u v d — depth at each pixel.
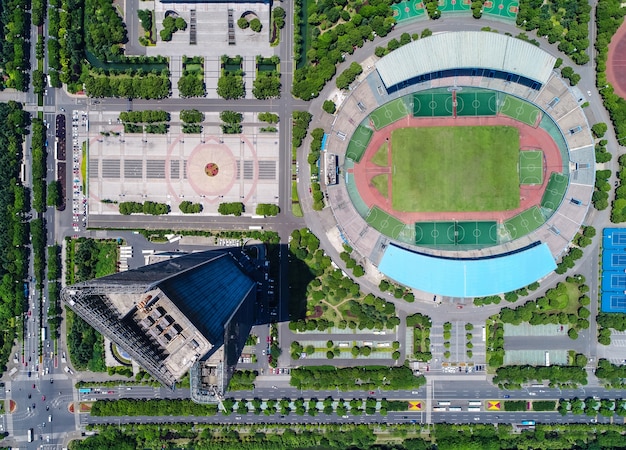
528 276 152.62
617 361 160.38
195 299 107.38
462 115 157.25
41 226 161.75
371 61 158.75
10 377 163.88
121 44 161.00
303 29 159.88
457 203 158.50
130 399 163.25
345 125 157.00
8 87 161.75
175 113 161.38
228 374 111.94
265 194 161.62
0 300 162.00
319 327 159.12
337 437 160.88
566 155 156.38
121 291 94.56
